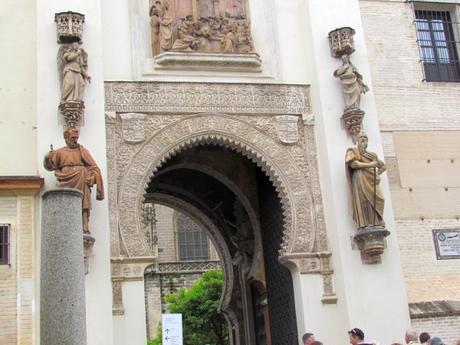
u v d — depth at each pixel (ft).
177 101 43.24
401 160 46.37
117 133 41.70
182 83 43.65
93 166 37.88
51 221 22.45
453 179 46.85
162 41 43.91
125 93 42.52
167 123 42.78
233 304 59.67
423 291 43.57
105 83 42.32
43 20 41.22
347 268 41.06
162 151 42.19
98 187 37.65
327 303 41.45
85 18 41.88
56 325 21.40
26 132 40.14
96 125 40.04
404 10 50.60
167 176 58.80
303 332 40.98
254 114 44.24
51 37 40.98
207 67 44.37
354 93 43.88
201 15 45.68
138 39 43.78
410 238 44.62
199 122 43.27
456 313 42.50
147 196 59.77
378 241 40.91
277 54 46.01
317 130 44.62
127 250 39.55
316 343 31.22
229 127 43.62
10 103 40.50
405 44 49.65
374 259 41.37
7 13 42.22
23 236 37.73
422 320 41.93
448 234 45.37
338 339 40.88
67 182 36.99
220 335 107.96
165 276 140.46
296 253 42.06
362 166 41.47
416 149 46.93
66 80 39.24
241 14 46.24
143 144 41.91
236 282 60.23
